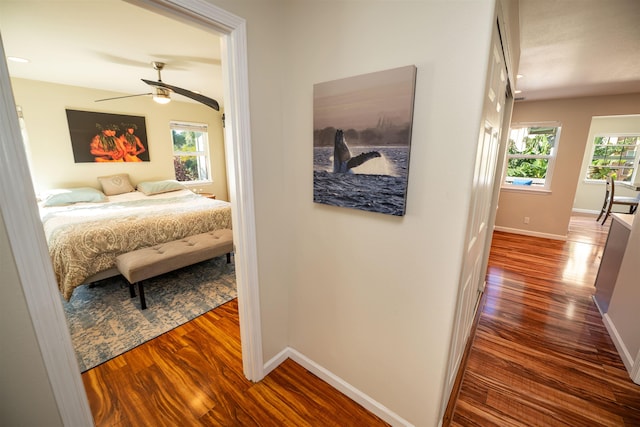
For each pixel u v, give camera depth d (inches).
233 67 48.8
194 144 212.4
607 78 128.0
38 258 28.5
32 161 144.2
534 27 82.2
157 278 118.7
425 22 40.0
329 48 50.5
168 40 92.5
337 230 56.9
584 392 64.1
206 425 55.9
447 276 44.2
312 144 56.9
